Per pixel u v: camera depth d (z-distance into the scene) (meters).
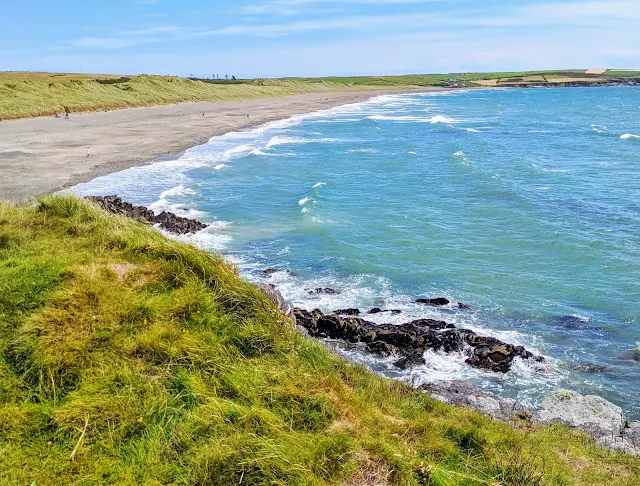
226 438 4.84
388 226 21.16
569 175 31.53
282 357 6.66
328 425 5.49
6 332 5.83
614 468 6.66
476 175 30.80
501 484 5.30
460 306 14.20
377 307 14.07
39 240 8.53
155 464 4.55
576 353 11.93
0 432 4.65
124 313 6.34
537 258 17.73
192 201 24.20
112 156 32.62
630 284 15.55
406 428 6.06
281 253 17.97
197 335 6.36
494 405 8.88
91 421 4.92
